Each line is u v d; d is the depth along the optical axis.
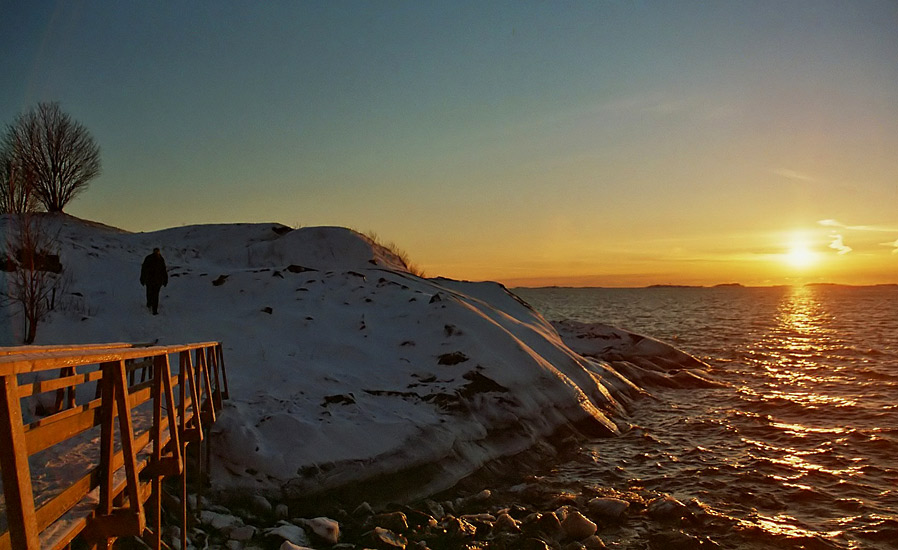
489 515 11.31
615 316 89.00
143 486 6.16
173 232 34.56
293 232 33.31
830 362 34.94
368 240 34.44
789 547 10.34
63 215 33.19
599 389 20.55
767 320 80.12
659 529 10.93
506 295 29.36
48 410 11.37
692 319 82.06
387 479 12.09
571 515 10.79
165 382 6.86
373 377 16.42
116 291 21.08
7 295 17.70
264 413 12.97
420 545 9.91
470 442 14.12
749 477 13.84
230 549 9.28
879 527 11.09
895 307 133.75
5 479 3.39
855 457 15.53
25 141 32.12
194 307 20.86
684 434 17.78
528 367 17.89
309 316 20.23
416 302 21.12
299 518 10.55
